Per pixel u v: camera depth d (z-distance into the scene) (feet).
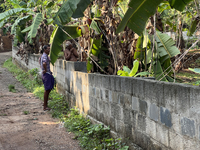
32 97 29.76
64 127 18.19
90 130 16.14
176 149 9.29
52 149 14.14
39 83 36.55
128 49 24.35
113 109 14.49
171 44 24.61
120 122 13.73
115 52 23.72
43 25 36.78
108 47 26.05
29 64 46.96
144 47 23.94
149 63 26.09
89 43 25.80
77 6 15.60
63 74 26.71
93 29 22.62
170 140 9.60
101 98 16.14
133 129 12.40
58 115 21.36
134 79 12.09
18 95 30.58
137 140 12.05
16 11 31.09
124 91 13.12
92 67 26.76
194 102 8.27
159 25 21.62
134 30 13.26
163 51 24.40
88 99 18.58
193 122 8.34
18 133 16.69
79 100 20.83
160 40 24.81
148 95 10.96
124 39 23.93
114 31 22.61
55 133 16.90
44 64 23.11
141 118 11.63
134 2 12.21
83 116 19.39
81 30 22.66
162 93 9.96
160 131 10.21
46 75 23.26
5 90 33.68
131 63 25.16
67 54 26.20
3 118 20.29
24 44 47.16
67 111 22.71
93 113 17.70
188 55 47.42
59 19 16.39
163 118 9.97
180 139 9.04
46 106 23.56
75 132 16.80
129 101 12.67
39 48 42.63
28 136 16.19
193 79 33.19
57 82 30.30
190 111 8.46
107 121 15.40
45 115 21.89
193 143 8.39
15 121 19.60
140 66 24.38
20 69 55.52
